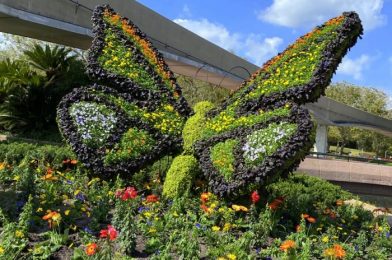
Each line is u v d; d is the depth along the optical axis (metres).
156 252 4.41
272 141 5.55
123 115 6.74
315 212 6.61
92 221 5.10
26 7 13.77
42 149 8.95
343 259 4.79
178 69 25.78
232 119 6.37
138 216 5.45
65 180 6.78
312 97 6.08
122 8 18.02
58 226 4.71
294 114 5.68
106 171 6.35
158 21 20.77
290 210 6.28
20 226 4.51
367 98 53.59
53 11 14.80
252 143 5.70
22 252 4.22
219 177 5.73
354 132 51.88
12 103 15.45
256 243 5.04
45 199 5.64
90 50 7.22
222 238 4.89
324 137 39.62
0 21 14.34
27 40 29.84
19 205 5.34
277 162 5.36
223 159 5.84
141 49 7.62
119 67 7.18
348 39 6.28
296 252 4.73
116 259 4.09
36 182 6.54
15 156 8.62
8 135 15.00
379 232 5.91
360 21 6.29
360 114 40.31
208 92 32.97
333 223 6.25
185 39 23.14
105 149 6.45
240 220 5.46
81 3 15.81
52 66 16.59
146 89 7.09
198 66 24.27
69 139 6.42
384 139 52.12
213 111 6.75
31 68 17.33
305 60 6.34
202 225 5.19
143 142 6.59
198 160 6.46
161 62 7.65
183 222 5.23
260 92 6.43
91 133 6.48
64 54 16.78
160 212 5.76
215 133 6.38
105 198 5.92
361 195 17.23
